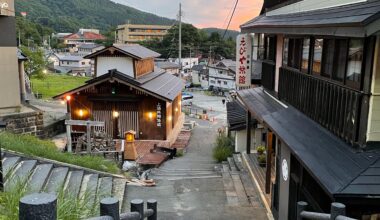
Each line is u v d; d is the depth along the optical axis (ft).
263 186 35.29
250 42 43.88
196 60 263.29
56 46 357.82
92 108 70.28
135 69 71.05
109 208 9.34
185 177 40.73
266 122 28.76
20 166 25.34
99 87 69.31
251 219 28.84
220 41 274.16
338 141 19.69
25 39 246.88
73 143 54.85
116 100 68.44
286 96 32.27
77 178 27.96
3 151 26.71
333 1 24.57
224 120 119.55
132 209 13.41
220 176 40.73
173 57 257.96
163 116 69.26
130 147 50.42
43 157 30.35
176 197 33.17
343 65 20.33
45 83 162.50
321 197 20.08
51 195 6.03
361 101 17.75
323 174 16.03
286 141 21.76
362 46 17.94
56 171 27.63
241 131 53.26
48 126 64.44
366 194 14.28
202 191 35.06
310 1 29.45
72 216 12.73
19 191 13.89
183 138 77.30
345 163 16.84
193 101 178.60
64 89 144.56
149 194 33.14
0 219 10.89
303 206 15.88
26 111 55.77
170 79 90.63
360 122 17.88
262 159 41.68
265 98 39.58
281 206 26.66
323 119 22.57
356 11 16.78
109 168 35.76
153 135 69.97
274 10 43.37
